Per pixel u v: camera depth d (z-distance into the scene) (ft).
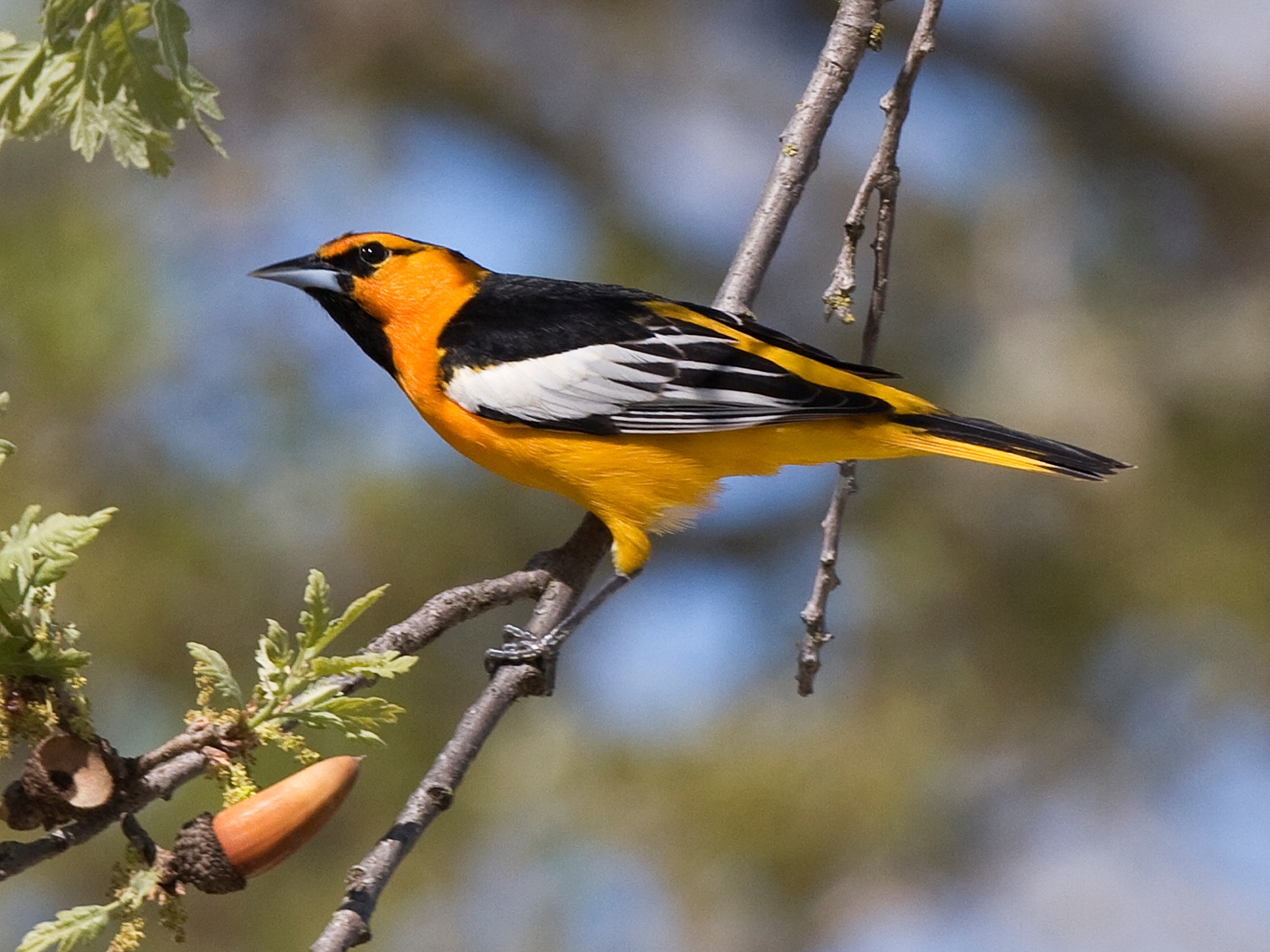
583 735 41.52
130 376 40.93
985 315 52.03
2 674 15.37
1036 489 45.88
